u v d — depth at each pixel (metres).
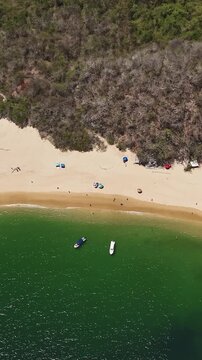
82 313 46.97
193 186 57.97
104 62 66.12
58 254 52.69
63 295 48.69
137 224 55.28
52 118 63.84
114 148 61.66
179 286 49.16
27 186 59.47
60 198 58.03
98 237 54.16
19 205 57.84
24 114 64.88
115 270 50.84
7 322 46.50
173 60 63.59
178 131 60.59
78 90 65.25
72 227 55.34
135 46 67.81
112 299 48.12
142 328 45.47
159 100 61.97
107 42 68.50
